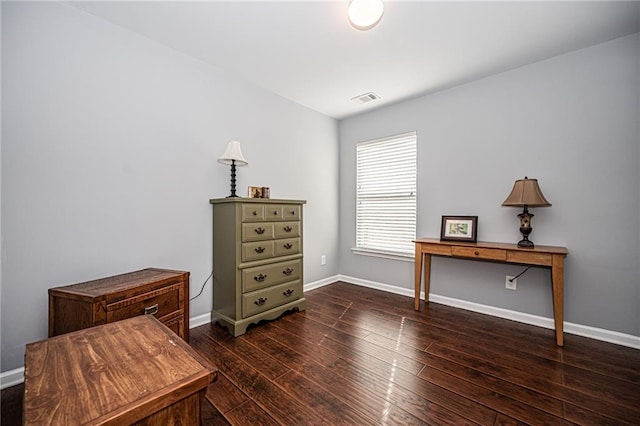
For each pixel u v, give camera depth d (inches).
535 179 89.7
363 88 112.0
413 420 49.4
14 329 60.5
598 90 81.2
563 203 86.8
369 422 49.1
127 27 75.5
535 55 87.3
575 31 75.0
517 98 95.1
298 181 128.5
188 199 90.0
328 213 144.9
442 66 94.5
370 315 100.7
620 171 78.3
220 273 92.1
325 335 84.4
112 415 24.0
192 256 91.2
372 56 88.7
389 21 71.4
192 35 79.0
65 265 66.7
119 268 75.2
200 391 30.2
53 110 64.9
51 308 59.7
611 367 66.0
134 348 36.3
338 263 151.8
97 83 71.3
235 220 85.9
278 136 118.8
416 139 121.6
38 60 62.9
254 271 90.4
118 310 57.9
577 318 84.5
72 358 33.6
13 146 60.0
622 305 78.2
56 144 65.4
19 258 60.9
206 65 94.0
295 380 61.5
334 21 72.4
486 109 101.9
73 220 67.9
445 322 93.8
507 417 50.1
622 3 64.3
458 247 94.9
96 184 71.4
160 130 83.4
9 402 54.9
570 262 85.7
